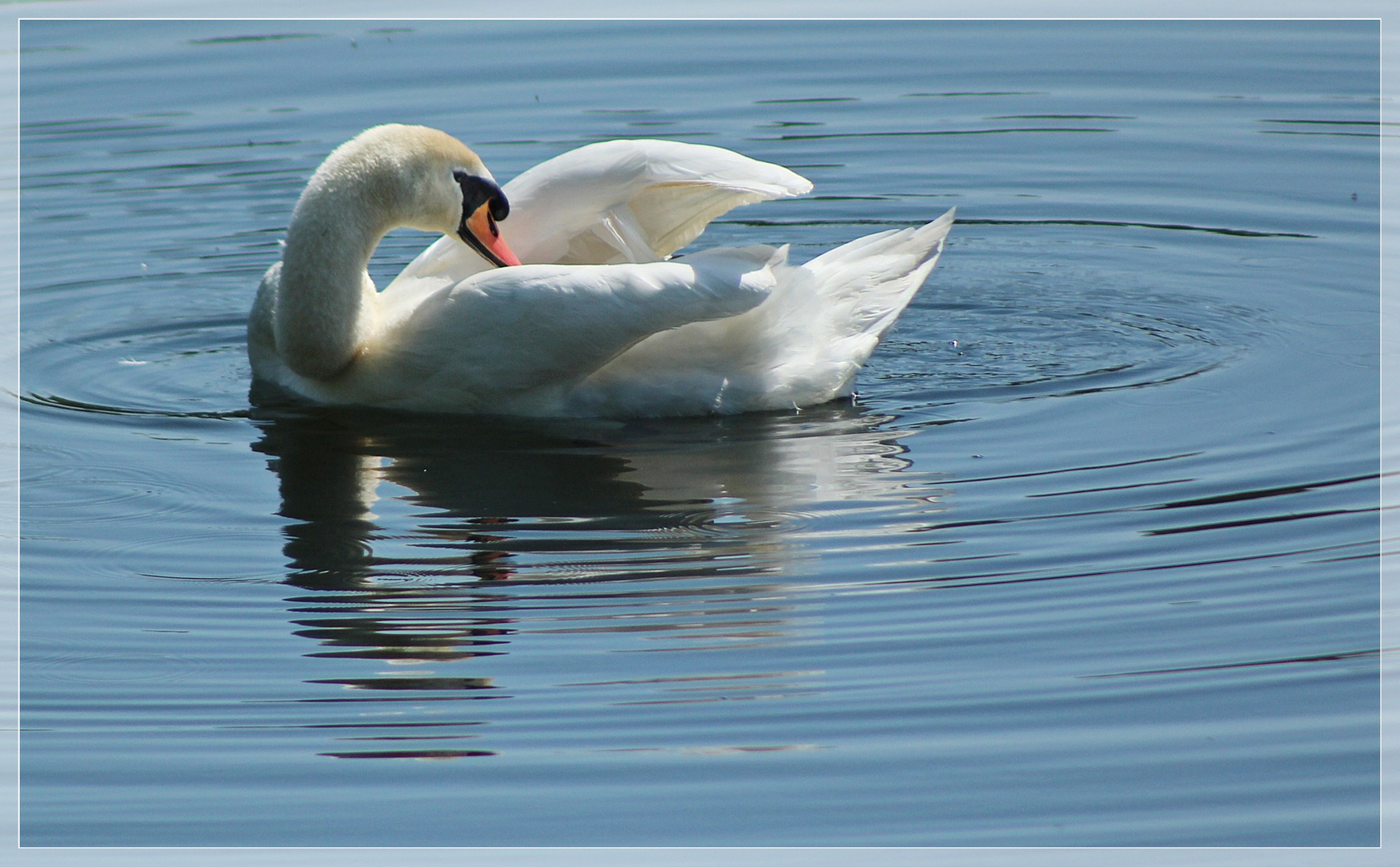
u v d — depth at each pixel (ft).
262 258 61.31
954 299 56.70
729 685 31.48
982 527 37.93
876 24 86.02
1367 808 28.09
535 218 46.39
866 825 27.96
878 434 43.78
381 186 45.55
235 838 27.99
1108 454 42.11
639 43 83.10
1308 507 38.58
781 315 45.39
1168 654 32.48
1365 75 77.41
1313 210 63.82
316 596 35.22
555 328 43.78
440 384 45.44
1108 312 54.85
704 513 38.65
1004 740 29.99
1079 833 27.71
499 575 35.76
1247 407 45.32
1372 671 31.71
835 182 68.64
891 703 31.04
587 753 29.91
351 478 41.16
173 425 45.32
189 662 32.83
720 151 45.47
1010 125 73.56
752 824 27.94
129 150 70.44
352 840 27.86
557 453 42.57
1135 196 66.39
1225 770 29.12
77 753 30.19
